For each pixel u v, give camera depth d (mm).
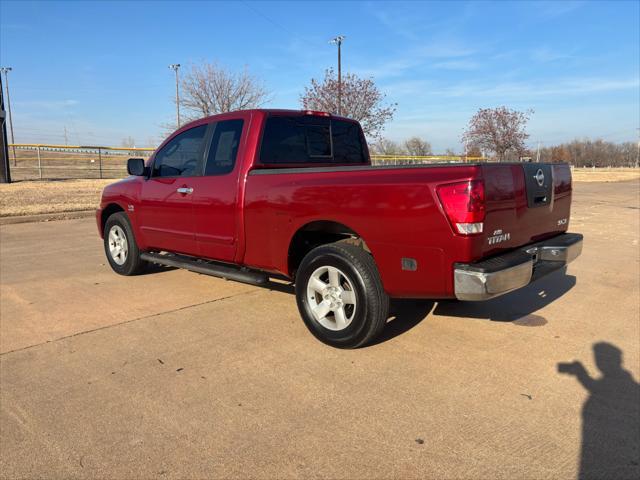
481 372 3580
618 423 2896
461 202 3230
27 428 2867
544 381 3439
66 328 4477
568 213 4773
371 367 3670
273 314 4891
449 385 3381
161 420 2947
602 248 8508
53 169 35281
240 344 4113
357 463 2539
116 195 6383
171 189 5461
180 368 3654
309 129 5207
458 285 3305
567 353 3924
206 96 25750
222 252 4969
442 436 2773
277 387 3357
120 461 2562
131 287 5910
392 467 2504
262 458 2586
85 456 2604
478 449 2648
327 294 4027
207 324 4602
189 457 2596
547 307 5121
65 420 2951
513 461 2543
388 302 3822
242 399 3193
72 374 3559
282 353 3930
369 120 24188
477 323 4625
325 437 2768
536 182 4020
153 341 4180
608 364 3717
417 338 4246
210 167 5070
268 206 4398
